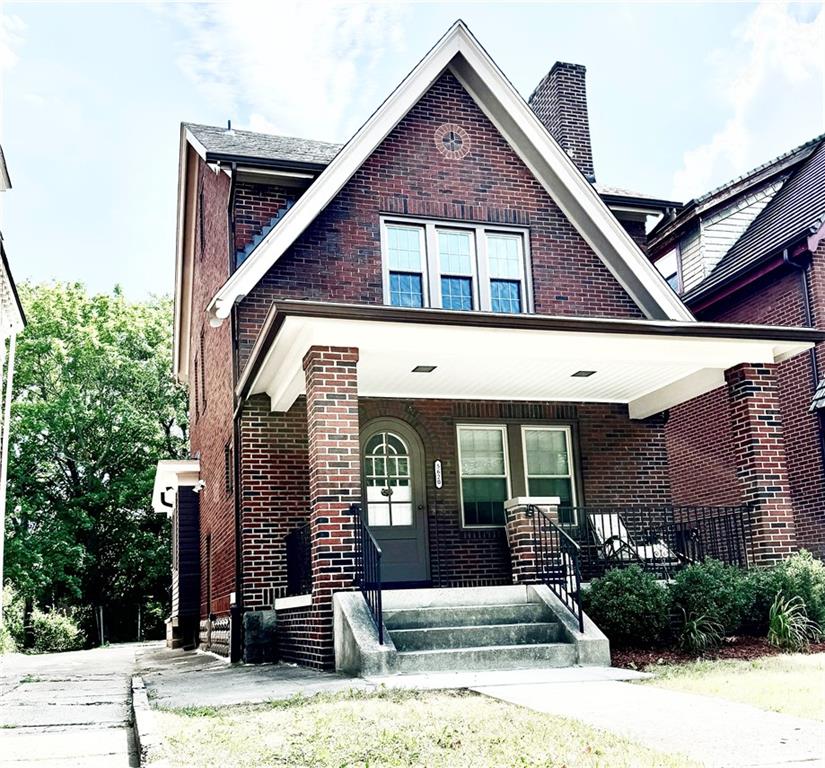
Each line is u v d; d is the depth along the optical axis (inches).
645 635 369.7
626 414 566.3
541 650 339.9
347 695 272.7
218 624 605.0
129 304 1492.4
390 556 495.2
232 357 496.1
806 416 571.8
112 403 1390.3
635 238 617.3
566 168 553.6
